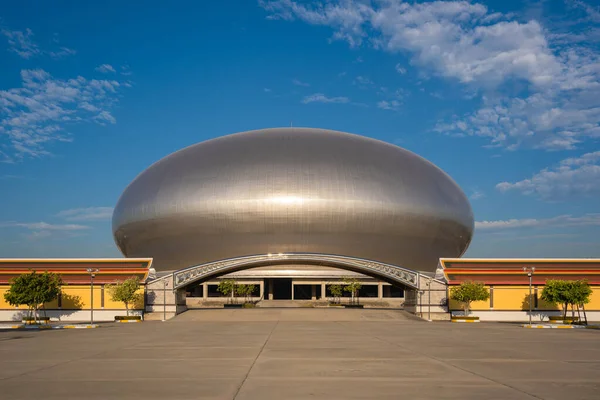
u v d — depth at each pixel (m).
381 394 13.91
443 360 20.92
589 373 17.67
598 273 59.09
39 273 56.59
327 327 43.19
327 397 13.52
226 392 14.20
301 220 68.62
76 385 15.39
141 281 57.84
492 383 15.61
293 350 24.67
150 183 75.62
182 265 72.88
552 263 60.06
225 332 37.34
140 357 22.16
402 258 72.19
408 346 26.72
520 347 26.53
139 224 74.75
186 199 70.88
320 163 70.81
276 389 14.61
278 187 68.88
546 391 14.41
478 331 38.91
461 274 59.09
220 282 91.12
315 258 63.03
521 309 57.72
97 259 60.50
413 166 75.88
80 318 56.78
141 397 13.60
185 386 15.12
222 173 71.12
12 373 17.81
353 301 93.88
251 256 62.44
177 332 37.75
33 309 56.28
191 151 76.94
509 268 59.47
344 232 69.31
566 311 57.19
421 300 58.28
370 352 23.80
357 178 70.38
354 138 77.44
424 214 72.19
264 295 98.81
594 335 35.66
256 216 68.75
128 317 55.00
